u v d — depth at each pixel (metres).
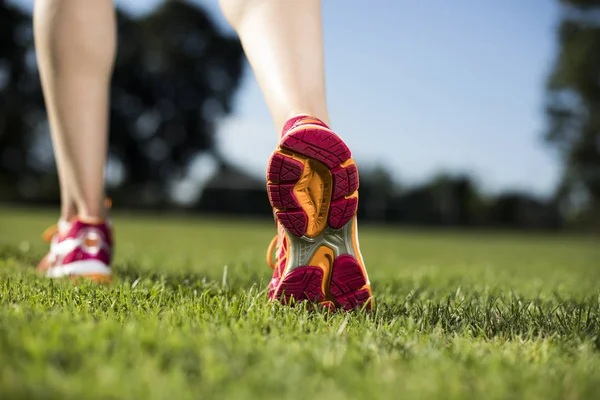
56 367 0.86
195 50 30.45
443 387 0.85
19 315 1.18
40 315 1.20
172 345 0.97
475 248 10.45
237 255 5.24
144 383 0.79
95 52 2.05
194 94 30.41
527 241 16.72
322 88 1.60
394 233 18.41
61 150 2.16
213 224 17.12
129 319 1.26
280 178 1.52
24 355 0.90
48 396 0.74
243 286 2.25
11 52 25.84
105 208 2.28
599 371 1.02
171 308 1.43
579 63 26.09
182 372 0.86
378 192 33.72
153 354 0.94
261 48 1.60
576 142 27.44
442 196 35.25
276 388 0.81
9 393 0.74
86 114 2.10
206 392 0.78
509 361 1.05
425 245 10.66
